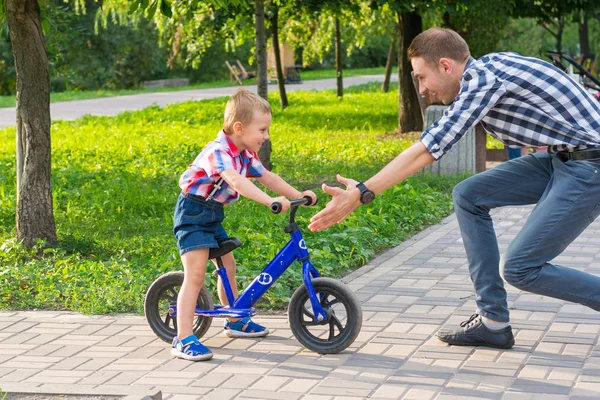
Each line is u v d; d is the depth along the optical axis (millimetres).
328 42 30344
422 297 6562
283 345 5461
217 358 5238
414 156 4562
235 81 48562
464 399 4418
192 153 15672
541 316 5910
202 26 20781
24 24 8211
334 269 7480
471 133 12609
